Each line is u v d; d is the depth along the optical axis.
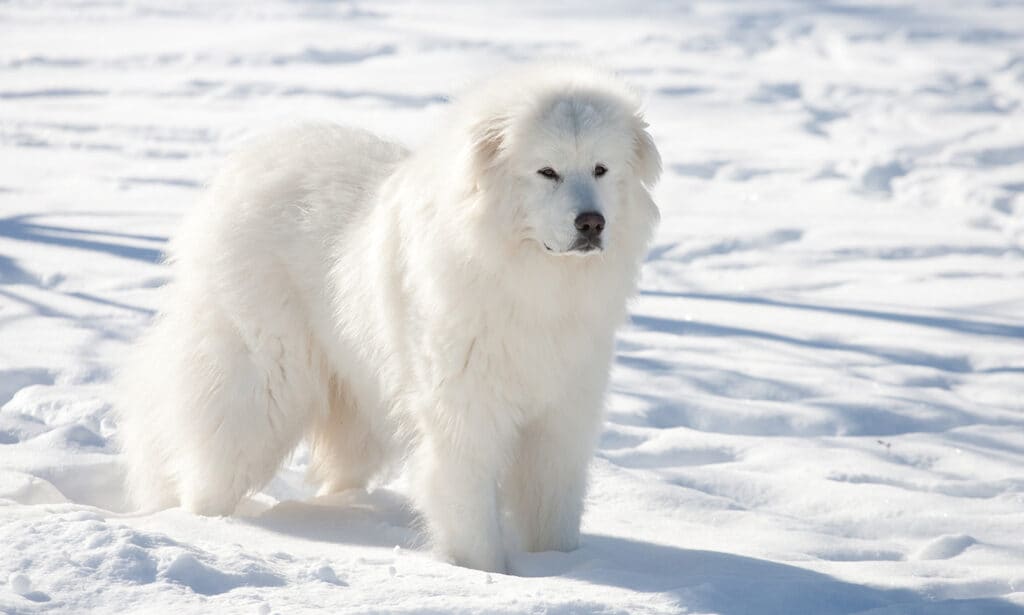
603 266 7.01
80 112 26.44
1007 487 9.04
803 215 19.22
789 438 10.16
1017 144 23.22
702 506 8.34
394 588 5.85
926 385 11.77
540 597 5.74
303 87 29.52
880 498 8.59
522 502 7.57
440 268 6.80
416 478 7.20
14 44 36.66
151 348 8.41
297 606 5.47
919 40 38.03
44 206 18.16
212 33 39.19
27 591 5.38
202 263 8.02
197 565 5.78
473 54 34.94
